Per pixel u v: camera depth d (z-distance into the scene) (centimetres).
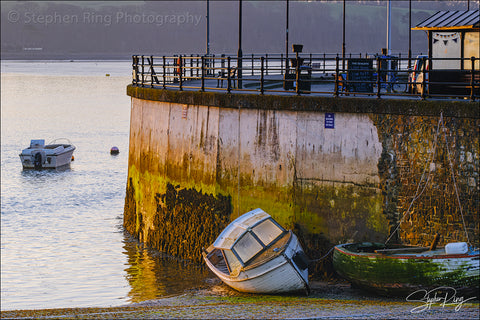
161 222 5084
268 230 3956
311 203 4119
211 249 4231
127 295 4294
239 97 4350
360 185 3947
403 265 3459
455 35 4234
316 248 4116
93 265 5028
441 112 3628
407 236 3803
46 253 5488
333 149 4025
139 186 5538
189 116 4772
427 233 3738
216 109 4522
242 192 4403
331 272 4069
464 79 4219
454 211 3641
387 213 3866
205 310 3444
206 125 4609
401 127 3791
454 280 3384
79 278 4759
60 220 6738
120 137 13750
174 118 4931
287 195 4200
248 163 4362
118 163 10575
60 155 10144
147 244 5344
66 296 4403
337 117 4000
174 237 4928
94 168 10131
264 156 4291
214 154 4538
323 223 4088
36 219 6806
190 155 4753
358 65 4722
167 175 5006
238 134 4400
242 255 3850
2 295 4466
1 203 7625
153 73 5819
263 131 4284
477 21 4134
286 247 3762
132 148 5794
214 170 4534
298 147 4144
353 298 3659
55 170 9981
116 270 4834
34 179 9269
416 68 5281
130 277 4647
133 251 5288
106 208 7306
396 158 3819
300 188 4153
